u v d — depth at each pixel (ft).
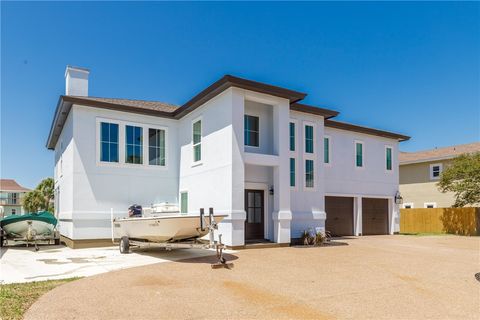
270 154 48.03
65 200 51.52
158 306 18.95
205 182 46.65
